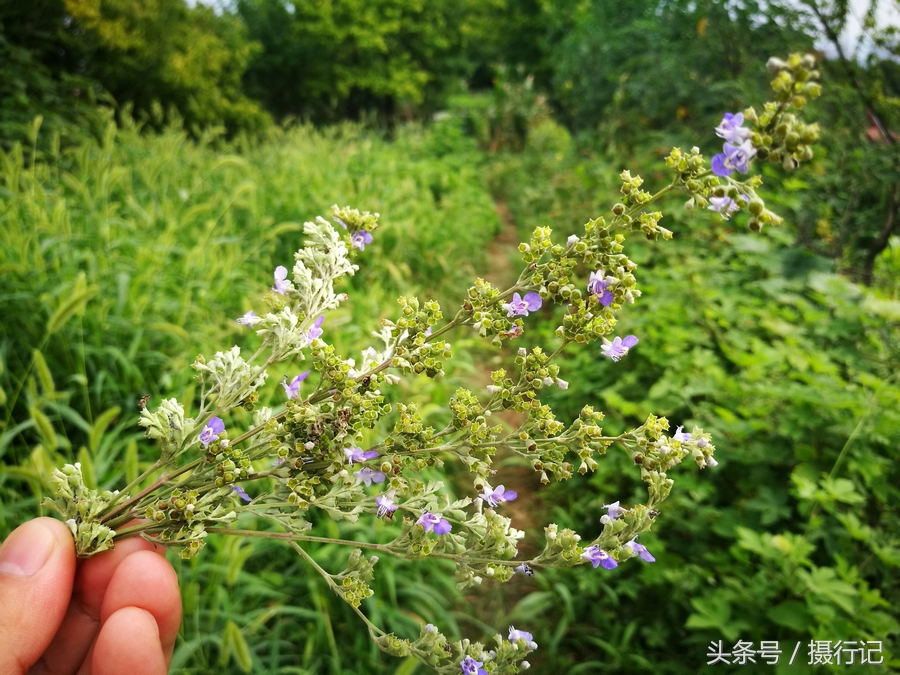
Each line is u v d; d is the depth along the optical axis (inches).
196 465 42.9
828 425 125.3
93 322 142.8
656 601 128.6
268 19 1235.2
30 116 287.0
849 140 198.2
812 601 100.8
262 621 103.0
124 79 534.9
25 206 170.7
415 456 42.1
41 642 44.4
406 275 275.6
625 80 395.9
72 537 45.4
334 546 118.8
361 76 1216.8
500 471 177.6
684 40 298.2
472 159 671.1
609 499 150.1
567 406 189.2
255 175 299.4
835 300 155.4
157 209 216.1
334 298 45.5
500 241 434.0
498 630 127.2
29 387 109.3
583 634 128.3
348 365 40.6
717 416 144.0
